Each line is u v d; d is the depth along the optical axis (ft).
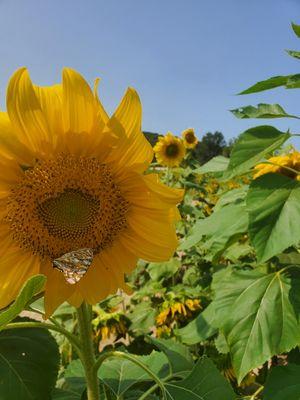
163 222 1.14
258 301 1.49
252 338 1.43
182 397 1.11
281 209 1.44
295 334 1.40
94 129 1.11
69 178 1.11
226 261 3.19
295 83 1.47
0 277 1.12
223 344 1.86
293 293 1.47
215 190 5.67
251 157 1.49
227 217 1.66
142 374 1.48
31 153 1.11
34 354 1.12
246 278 1.58
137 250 1.16
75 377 1.52
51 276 1.11
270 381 1.34
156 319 2.72
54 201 1.13
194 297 2.68
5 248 1.13
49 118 1.09
